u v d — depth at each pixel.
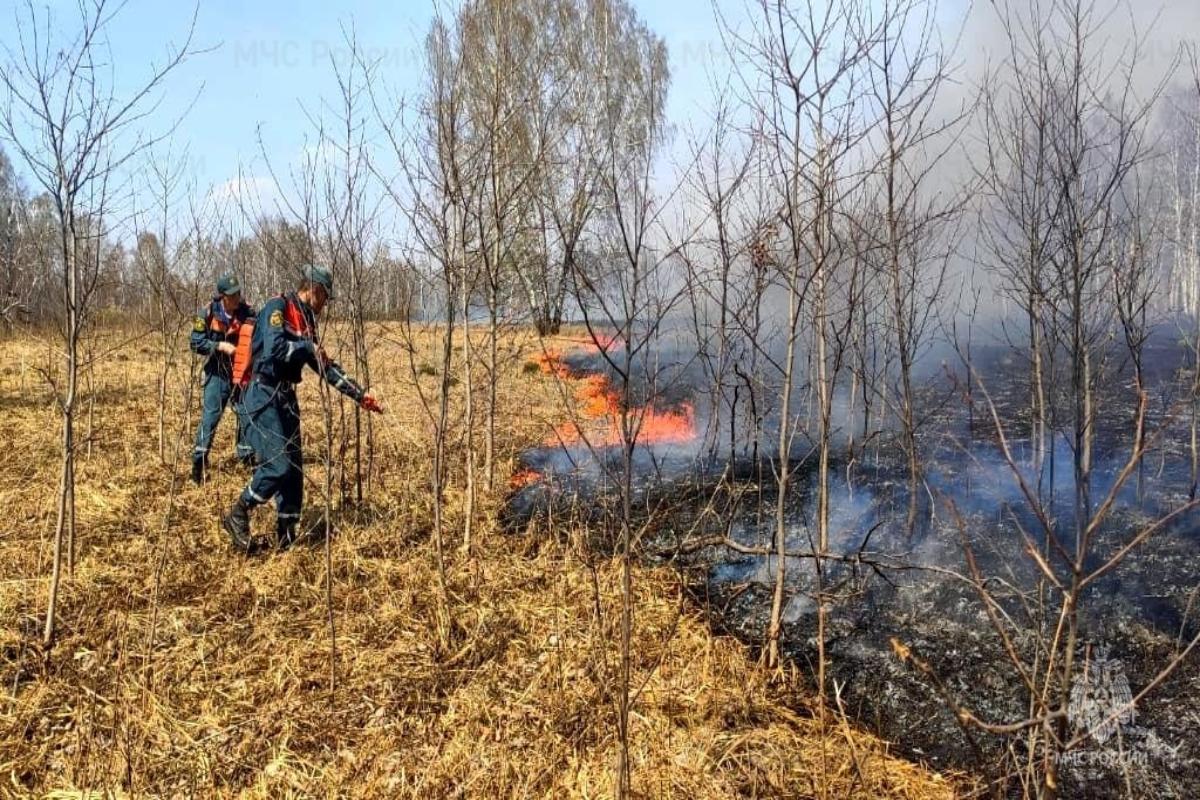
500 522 5.87
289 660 3.75
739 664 3.81
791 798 2.87
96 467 6.73
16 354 13.86
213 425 6.29
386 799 2.83
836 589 4.65
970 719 2.00
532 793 2.88
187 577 4.56
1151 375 9.74
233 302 6.29
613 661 3.75
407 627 4.12
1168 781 2.99
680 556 5.25
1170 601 4.21
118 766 2.90
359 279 5.15
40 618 4.00
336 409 9.35
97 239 4.12
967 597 4.45
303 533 5.27
